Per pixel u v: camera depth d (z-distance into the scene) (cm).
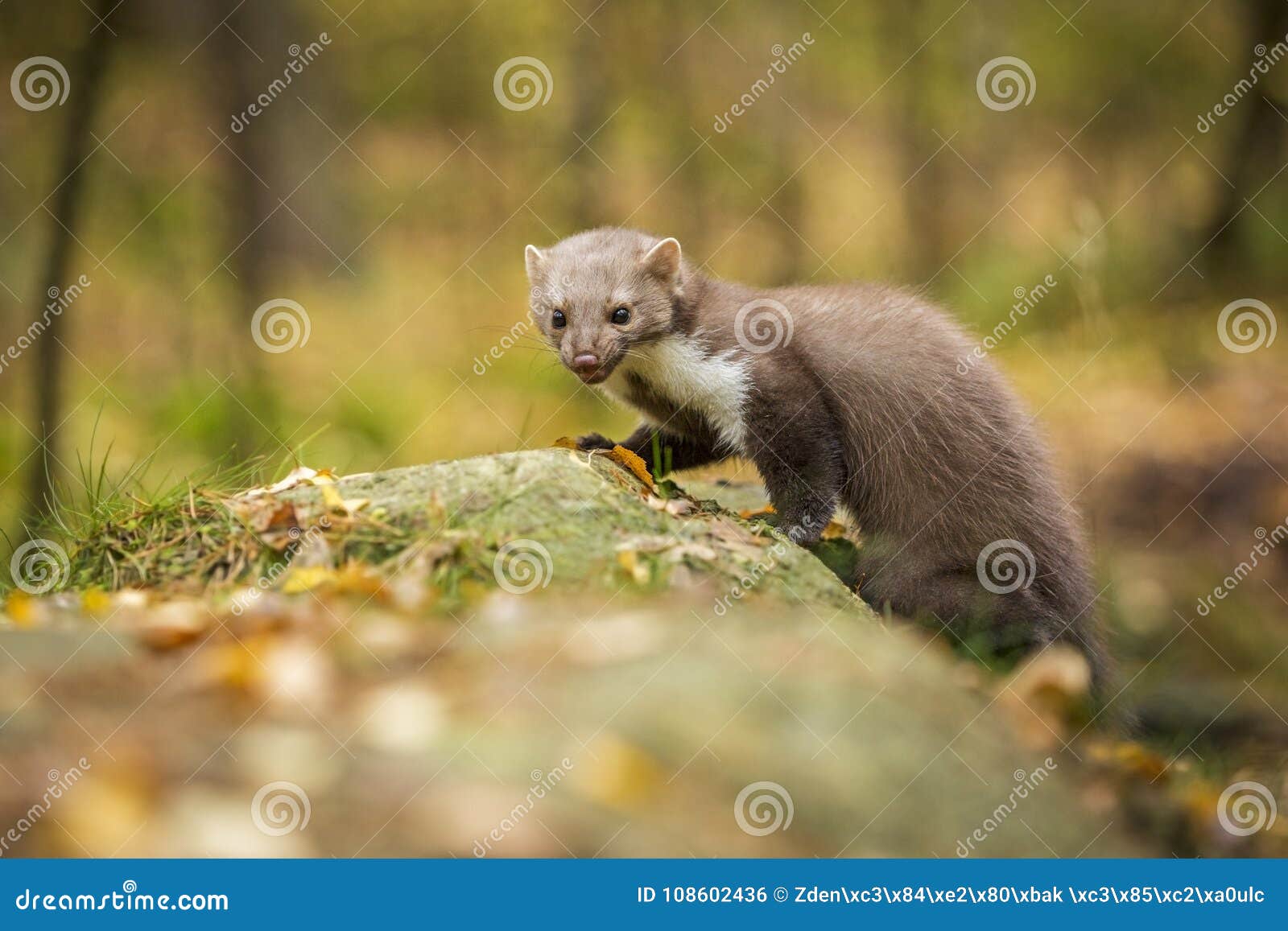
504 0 2130
